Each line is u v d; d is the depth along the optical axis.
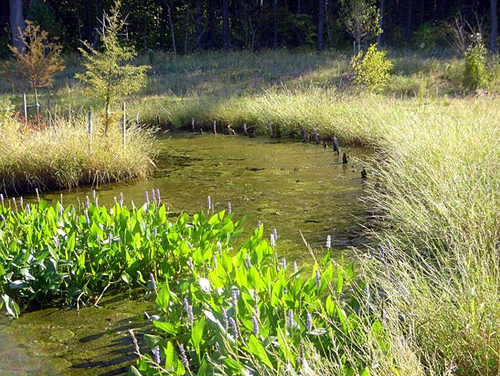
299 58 29.25
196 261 5.45
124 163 10.70
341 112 15.50
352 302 4.00
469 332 3.45
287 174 10.92
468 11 36.59
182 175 11.09
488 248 5.02
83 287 5.34
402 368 3.06
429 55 28.98
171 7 39.34
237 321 3.65
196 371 3.79
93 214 6.01
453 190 6.08
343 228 7.29
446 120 10.34
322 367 3.13
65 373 4.10
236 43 39.84
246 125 17.34
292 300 3.91
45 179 10.16
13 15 29.14
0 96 21.67
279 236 7.05
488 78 20.34
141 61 31.08
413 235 5.91
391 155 9.66
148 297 5.32
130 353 4.35
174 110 18.95
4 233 5.81
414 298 3.85
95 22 39.12
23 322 4.95
